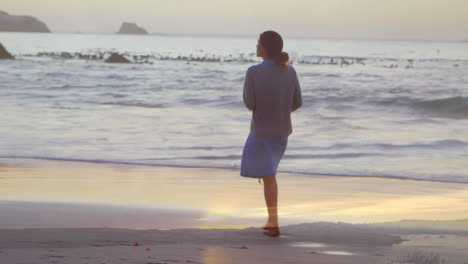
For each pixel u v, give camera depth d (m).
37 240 3.41
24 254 2.78
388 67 54.72
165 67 49.06
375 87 28.00
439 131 13.24
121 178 7.29
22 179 6.99
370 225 4.56
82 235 3.66
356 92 24.69
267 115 4.19
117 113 16.19
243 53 105.31
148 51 106.88
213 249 3.26
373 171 8.27
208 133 12.38
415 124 14.70
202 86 28.08
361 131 13.08
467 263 3.00
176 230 4.07
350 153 9.96
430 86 28.73
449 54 114.56
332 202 5.95
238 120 14.91
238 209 5.36
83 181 6.96
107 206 5.33
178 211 5.19
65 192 6.10
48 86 26.50
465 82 31.86
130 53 91.88
